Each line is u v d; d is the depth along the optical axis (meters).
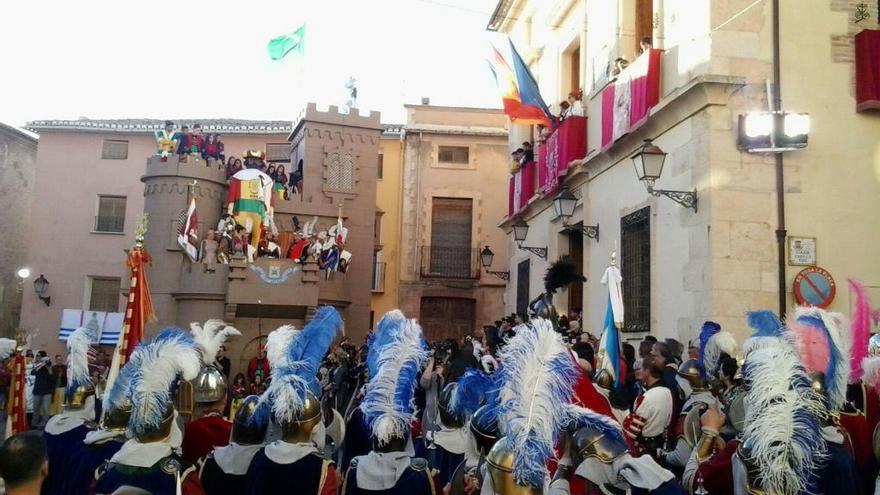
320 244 23.58
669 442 5.59
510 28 22.39
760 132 10.33
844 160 10.66
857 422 4.57
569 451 3.58
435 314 28.42
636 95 12.61
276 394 4.09
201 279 21.44
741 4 10.83
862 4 10.99
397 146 29.27
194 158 22.64
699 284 10.59
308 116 25.12
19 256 32.28
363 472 3.98
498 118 29.06
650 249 12.22
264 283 21.48
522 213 19.91
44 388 17.30
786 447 3.43
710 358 6.20
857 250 10.49
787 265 10.37
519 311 20.55
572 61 18.03
